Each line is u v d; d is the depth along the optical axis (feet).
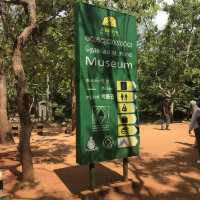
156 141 61.11
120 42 33.37
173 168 41.24
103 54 32.27
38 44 66.64
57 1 57.62
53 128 94.68
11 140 63.98
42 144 61.52
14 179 37.24
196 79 115.24
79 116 31.09
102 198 31.58
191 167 41.68
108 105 32.68
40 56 69.36
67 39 70.59
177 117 126.62
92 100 31.65
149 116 131.34
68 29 67.72
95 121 31.89
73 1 55.52
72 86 81.61
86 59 31.22
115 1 76.33
